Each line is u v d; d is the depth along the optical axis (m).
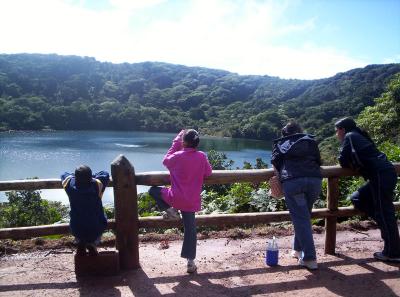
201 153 3.79
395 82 30.16
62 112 146.25
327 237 4.41
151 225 3.97
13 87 154.62
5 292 3.47
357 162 3.98
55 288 3.54
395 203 4.67
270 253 4.10
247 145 105.31
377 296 3.42
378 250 4.59
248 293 3.48
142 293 3.46
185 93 174.38
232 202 7.41
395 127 28.30
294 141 3.88
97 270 3.78
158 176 3.91
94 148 93.00
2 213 17.52
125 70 192.12
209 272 3.93
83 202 3.57
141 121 151.62
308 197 3.85
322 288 3.57
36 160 73.06
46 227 4.01
